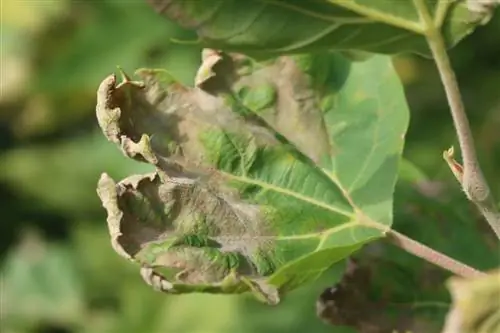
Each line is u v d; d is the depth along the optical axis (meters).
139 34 1.17
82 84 1.20
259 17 0.66
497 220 0.67
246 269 0.68
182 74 1.11
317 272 0.67
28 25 1.20
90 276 1.24
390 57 0.72
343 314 0.74
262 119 0.71
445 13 0.66
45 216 1.62
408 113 0.71
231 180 0.70
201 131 0.70
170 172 0.69
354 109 0.72
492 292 0.58
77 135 1.39
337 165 0.71
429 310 0.74
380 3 0.66
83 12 1.20
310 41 0.67
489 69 1.22
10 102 1.26
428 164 1.16
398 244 0.70
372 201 0.70
